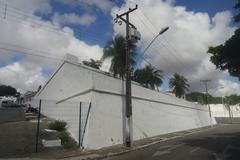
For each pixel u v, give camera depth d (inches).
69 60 1026.7
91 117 745.0
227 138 945.5
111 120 841.5
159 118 1286.9
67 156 551.8
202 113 2394.2
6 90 3609.7
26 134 661.9
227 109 3282.5
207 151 599.8
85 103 762.8
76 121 752.3
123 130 895.1
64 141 674.8
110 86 877.8
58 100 1011.9
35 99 1435.8
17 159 494.0
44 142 619.2
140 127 1053.2
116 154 626.2
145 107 1142.3
